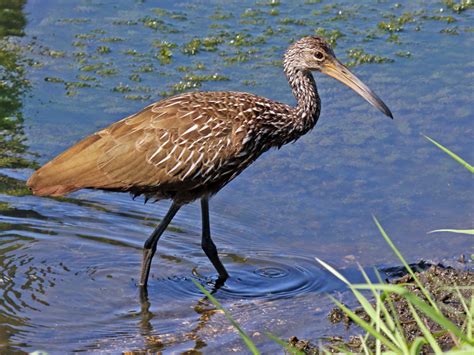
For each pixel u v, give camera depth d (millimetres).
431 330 10117
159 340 10531
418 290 11078
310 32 19250
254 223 13625
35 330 10734
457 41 18938
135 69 17750
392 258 12555
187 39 18984
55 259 12484
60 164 11484
